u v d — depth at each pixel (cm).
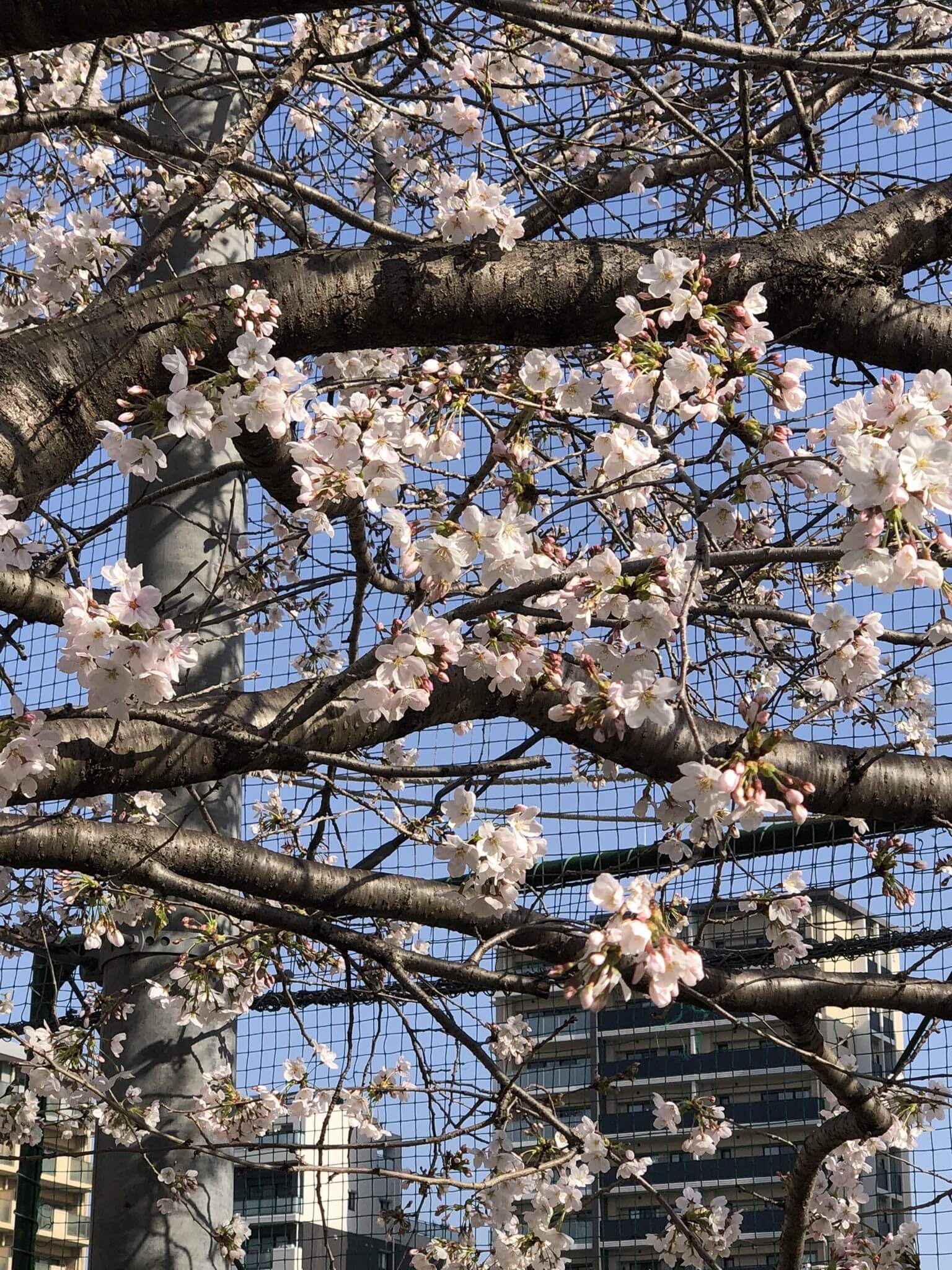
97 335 281
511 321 295
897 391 183
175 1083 464
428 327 294
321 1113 467
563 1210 378
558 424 247
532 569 225
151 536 505
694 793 180
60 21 236
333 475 231
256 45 546
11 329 455
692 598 192
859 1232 446
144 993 469
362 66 524
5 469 264
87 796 279
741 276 293
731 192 462
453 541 222
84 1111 484
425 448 234
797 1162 381
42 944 457
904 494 175
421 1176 276
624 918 162
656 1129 434
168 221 358
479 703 295
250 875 328
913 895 352
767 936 345
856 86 484
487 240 299
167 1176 443
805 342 301
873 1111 348
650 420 227
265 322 276
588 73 492
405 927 501
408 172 513
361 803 350
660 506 276
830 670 246
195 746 286
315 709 246
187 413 232
